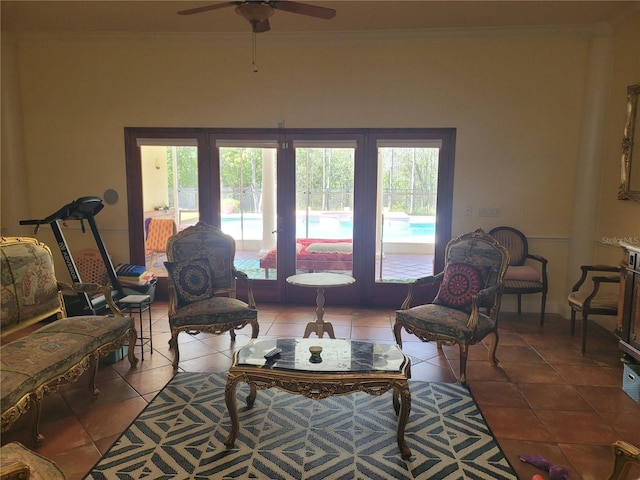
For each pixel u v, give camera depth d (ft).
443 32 15.34
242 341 13.41
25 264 9.97
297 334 14.07
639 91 13.21
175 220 17.51
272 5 9.99
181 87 16.60
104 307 12.75
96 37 16.35
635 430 8.82
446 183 16.35
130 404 9.67
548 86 15.37
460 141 15.96
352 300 17.34
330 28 15.26
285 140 16.61
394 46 15.75
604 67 14.71
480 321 11.08
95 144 17.11
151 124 16.85
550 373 11.36
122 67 16.63
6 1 13.30
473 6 13.23
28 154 17.33
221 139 16.80
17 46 16.79
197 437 8.46
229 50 16.28
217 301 11.93
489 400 9.96
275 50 16.15
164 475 7.38
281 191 16.96
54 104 17.01
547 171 15.75
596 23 14.57
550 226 16.01
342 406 9.68
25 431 8.64
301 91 16.26
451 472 7.52
